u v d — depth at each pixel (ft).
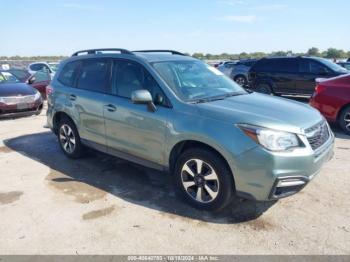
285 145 10.46
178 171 12.51
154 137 12.91
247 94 14.65
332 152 12.77
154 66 13.60
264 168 10.35
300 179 10.69
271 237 10.48
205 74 15.02
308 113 12.33
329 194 13.34
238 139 10.69
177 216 11.82
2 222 11.53
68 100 17.12
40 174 15.97
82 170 16.43
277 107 12.39
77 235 10.69
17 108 29.30
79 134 16.98
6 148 20.49
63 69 18.38
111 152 15.38
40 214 12.04
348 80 22.80
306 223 11.24
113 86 14.94
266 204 12.57
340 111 23.11
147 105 12.84
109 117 14.70
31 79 40.37
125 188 14.24
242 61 61.67
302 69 38.37
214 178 11.48
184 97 12.65
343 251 9.73
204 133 11.25
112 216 11.84
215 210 11.87
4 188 14.38
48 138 22.86
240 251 9.80
